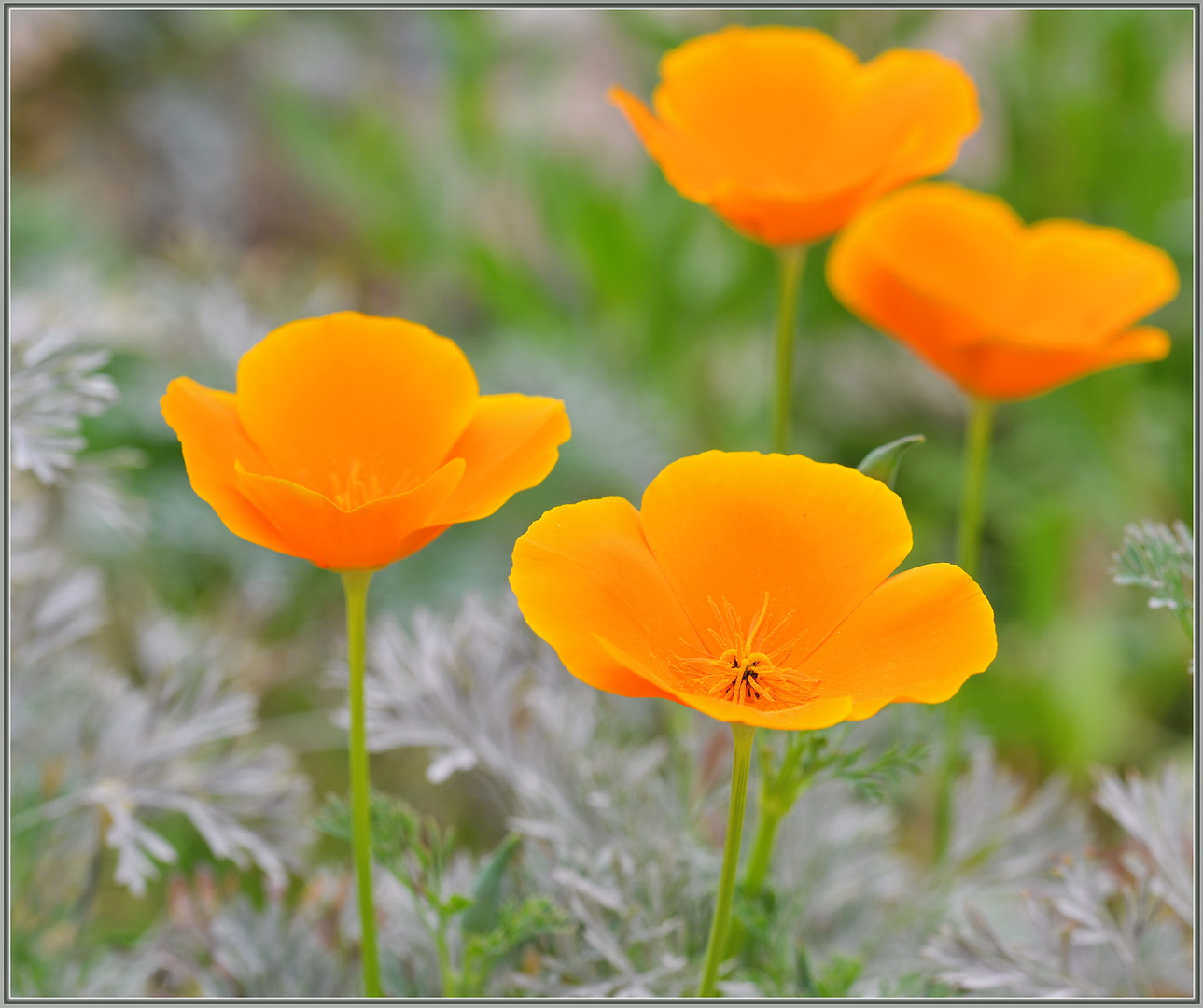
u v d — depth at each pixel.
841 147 0.82
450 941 0.79
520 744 0.83
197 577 1.07
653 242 1.31
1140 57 1.24
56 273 1.22
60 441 0.80
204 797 0.82
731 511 0.72
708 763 0.83
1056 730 1.01
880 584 0.72
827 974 0.77
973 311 0.80
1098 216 1.28
